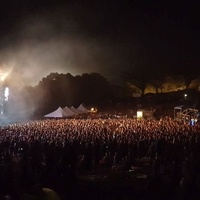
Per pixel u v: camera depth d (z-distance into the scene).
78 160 20.91
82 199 15.52
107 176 19.30
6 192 13.36
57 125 39.91
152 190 14.88
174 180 15.22
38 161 20.08
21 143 25.67
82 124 41.03
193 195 12.70
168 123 42.41
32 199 11.68
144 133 32.06
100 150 23.30
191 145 24.06
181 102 73.75
